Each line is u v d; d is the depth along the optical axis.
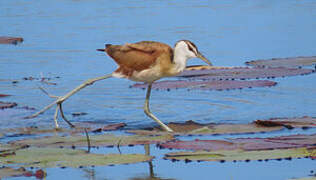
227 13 26.59
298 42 21.61
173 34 22.62
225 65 19.14
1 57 20.34
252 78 17.52
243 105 14.95
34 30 24.09
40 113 13.84
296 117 13.45
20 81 17.55
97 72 18.48
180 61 13.24
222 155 10.60
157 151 11.63
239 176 10.29
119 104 15.30
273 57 19.86
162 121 13.66
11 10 27.84
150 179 10.21
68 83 17.31
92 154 10.81
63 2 29.48
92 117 14.06
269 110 14.40
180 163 11.02
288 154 10.53
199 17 25.77
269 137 11.80
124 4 28.73
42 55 20.52
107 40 21.95
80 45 21.62
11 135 12.48
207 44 21.42
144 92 16.53
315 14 26.17
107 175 10.43
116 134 12.50
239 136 12.16
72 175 10.43
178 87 16.80
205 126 12.81
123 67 13.21
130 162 10.34
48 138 11.89
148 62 13.02
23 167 10.12
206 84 16.98
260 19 25.44
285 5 28.45
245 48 20.94
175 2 29.16
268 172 10.45
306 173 10.32
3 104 14.95
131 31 23.22
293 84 16.95
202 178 10.23
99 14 26.59
